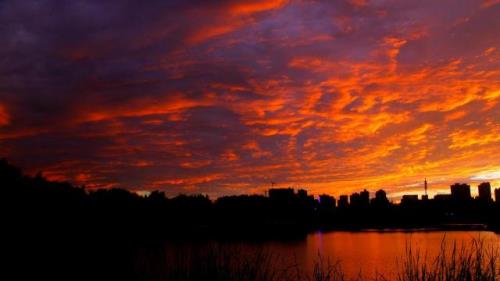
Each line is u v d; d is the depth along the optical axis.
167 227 13.37
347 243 35.38
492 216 55.66
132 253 8.41
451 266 7.27
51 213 12.55
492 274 7.20
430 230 53.00
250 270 7.17
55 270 8.88
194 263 7.33
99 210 13.44
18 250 10.16
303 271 7.45
